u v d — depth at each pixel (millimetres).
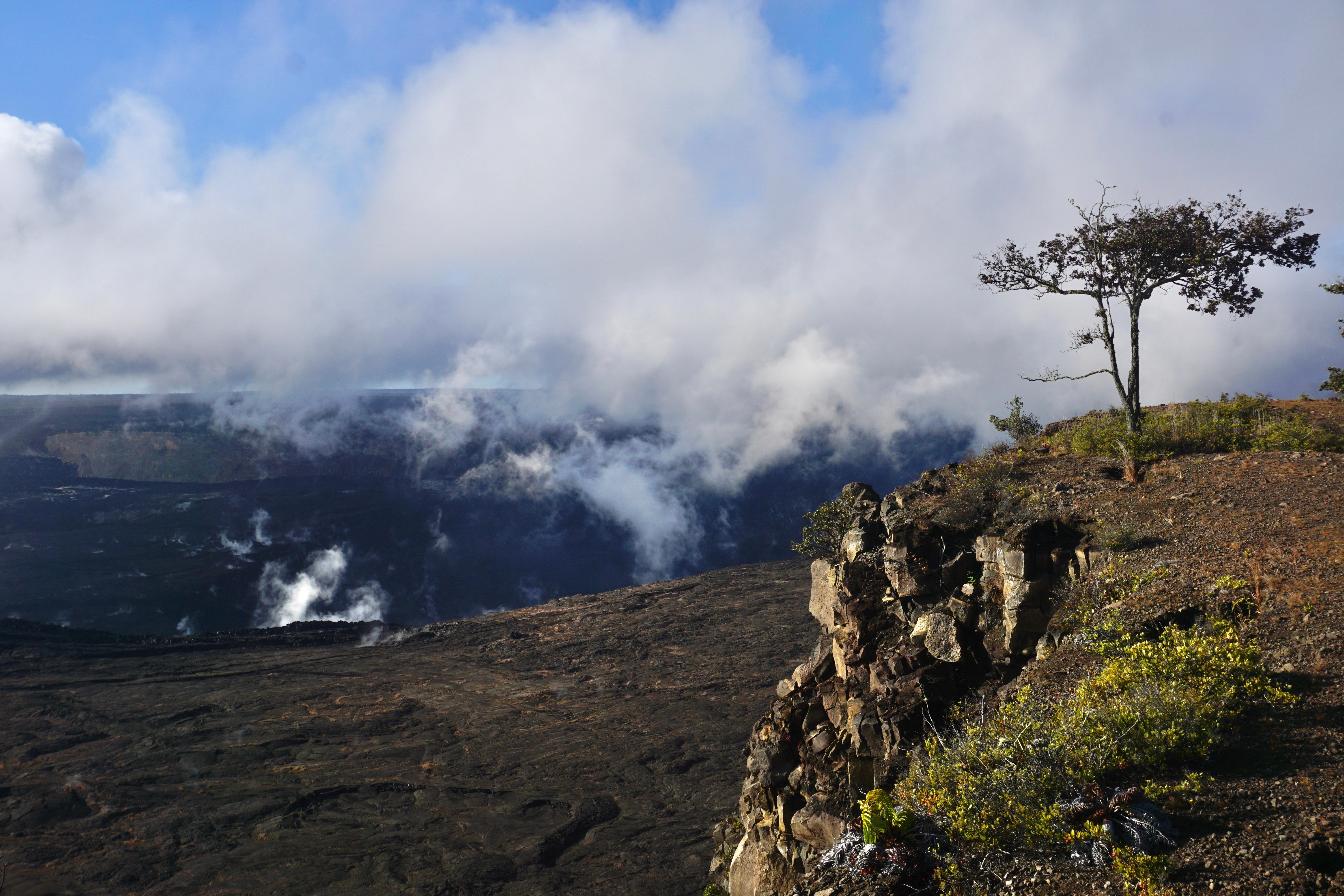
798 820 12609
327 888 33625
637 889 32812
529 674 71375
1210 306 18562
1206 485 14430
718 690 64438
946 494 16469
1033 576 12961
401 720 58188
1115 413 21984
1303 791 6277
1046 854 6234
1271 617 9812
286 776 47594
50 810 42125
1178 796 6594
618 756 50312
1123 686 8555
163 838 38781
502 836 39094
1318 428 19312
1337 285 17625
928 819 7082
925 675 13039
